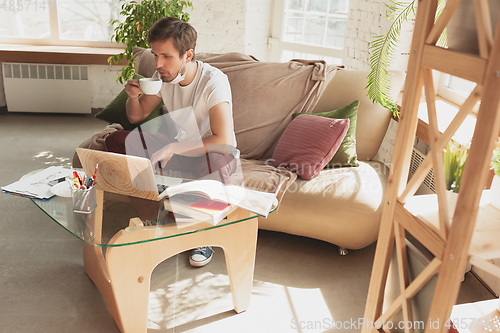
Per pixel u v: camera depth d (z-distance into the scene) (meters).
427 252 2.43
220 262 2.31
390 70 2.55
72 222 1.49
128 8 3.80
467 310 1.40
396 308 1.28
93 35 4.91
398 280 1.33
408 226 1.17
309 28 4.20
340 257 2.34
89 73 4.79
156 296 2.01
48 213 1.55
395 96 2.53
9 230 2.49
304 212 2.17
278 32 4.51
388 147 3.11
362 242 2.18
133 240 1.38
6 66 4.55
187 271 2.21
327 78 2.66
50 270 2.15
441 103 2.69
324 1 3.98
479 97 0.87
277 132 2.66
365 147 2.57
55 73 4.62
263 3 4.42
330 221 2.14
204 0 4.37
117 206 1.58
